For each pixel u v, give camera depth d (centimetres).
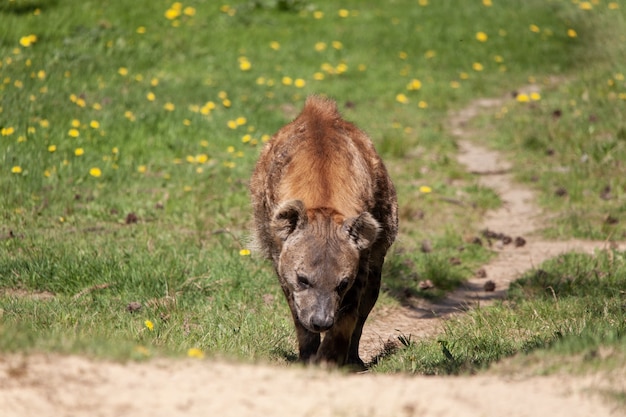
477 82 3600
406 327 1556
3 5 3675
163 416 786
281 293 1614
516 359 1002
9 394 796
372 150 1354
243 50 3688
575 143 2656
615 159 2489
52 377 836
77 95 2630
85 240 1769
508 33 4222
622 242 2005
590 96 3108
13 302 1436
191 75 3216
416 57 3881
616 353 959
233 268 1675
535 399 848
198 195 2095
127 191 2109
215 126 2584
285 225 1142
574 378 902
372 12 4459
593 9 4331
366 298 1346
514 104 3206
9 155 2120
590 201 2266
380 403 828
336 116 1374
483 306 1631
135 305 1471
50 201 1988
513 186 2447
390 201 1362
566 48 4059
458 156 2722
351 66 3659
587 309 1464
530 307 1527
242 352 1235
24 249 1689
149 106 2647
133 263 1644
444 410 816
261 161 1366
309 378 901
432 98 3341
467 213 2208
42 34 3344
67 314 1377
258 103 2945
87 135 2330
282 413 799
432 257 1859
